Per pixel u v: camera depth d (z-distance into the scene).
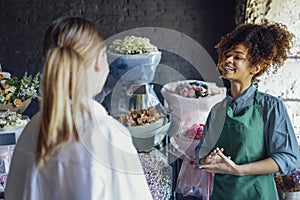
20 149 1.09
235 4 3.59
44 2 3.57
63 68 0.97
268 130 1.58
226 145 1.65
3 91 2.71
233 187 1.65
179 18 3.68
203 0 3.66
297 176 2.68
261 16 3.19
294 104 3.19
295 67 3.15
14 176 1.09
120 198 1.03
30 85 2.88
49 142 1.00
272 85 3.20
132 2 3.63
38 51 3.64
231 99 1.68
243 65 1.59
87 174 1.00
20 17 3.58
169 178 2.09
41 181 1.03
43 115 1.00
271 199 1.65
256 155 1.59
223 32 3.70
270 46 1.58
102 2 3.61
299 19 3.11
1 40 3.61
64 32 1.00
